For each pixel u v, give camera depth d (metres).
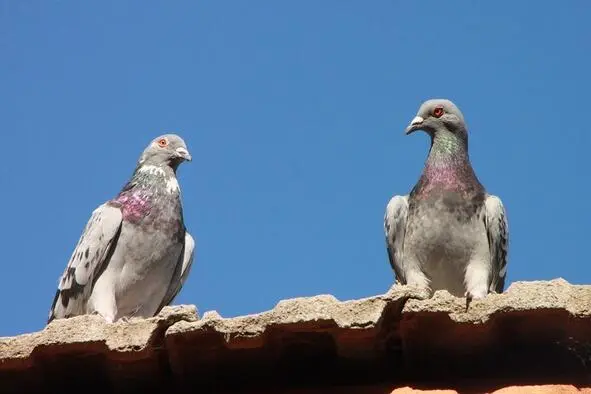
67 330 8.41
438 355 8.49
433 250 13.12
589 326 7.97
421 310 8.02
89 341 8.35
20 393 8.87
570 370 8.41
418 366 8.56
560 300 7.86
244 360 8.59
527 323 8.15
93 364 8.70
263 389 8.73
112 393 8.92
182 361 8.55
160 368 8.67
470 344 8.34
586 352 8.27
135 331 8.36
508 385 8.32
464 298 8.08
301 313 8.08
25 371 8.63
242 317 8.18
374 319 7.94
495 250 13.24
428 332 8.30
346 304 8.05
